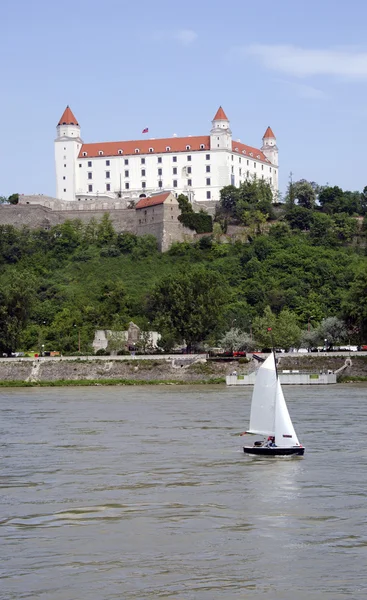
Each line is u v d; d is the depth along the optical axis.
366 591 53.19
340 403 158.75
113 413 147.25
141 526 68.25
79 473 89.88
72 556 60.59
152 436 116.62
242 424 128.12
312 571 56.84
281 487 81.75
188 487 82.38
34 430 124.81
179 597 52.62
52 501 77.12
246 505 74.75
